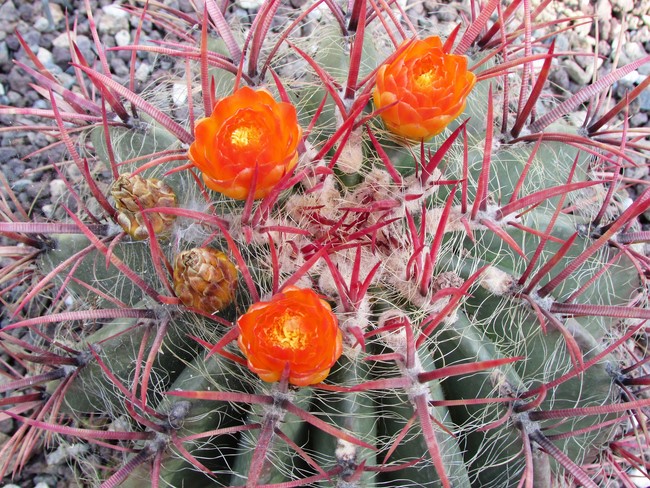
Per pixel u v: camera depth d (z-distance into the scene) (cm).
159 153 31
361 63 35
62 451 42
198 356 30
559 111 34
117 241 31
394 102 26
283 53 42
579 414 27
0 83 56
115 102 34
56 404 33
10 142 54
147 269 33
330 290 30
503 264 32
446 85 27
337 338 23
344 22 35
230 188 24
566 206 39
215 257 27
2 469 37
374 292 30
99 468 41
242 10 59
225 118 25
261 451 24
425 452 28
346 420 27
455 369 24
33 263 40
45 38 58
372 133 30
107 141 31
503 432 29
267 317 23
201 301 28
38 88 38
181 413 28
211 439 29
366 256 31
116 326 33
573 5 63
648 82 34
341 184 32
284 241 30
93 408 35
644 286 38
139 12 49
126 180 29
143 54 58
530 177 35
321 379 24
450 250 31
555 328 30
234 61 33
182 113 49
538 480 29
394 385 24
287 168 25
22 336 47
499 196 32
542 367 31
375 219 31
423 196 30
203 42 26
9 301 48
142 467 29
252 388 29
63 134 30
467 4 61
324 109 32
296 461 29
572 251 34
